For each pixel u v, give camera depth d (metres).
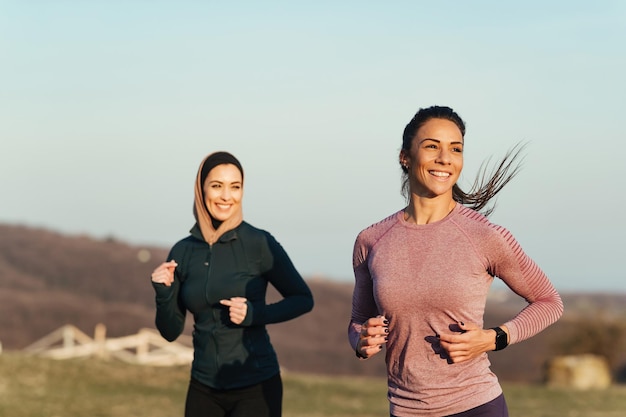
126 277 44.81
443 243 4.83
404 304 4.80
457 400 4.79
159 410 14.88
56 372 16.75
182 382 17.64
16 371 16.39
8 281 42.62
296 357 37.88
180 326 6.96
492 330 4.74
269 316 6.54
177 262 6.82
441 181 4.87
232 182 6.74
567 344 29.33
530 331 4.80
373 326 4.84
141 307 41.25
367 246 5.11
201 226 6.80
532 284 4.91
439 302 4.75
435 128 4.86
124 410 14.62
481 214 4.96
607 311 30.22
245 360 6.57
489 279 4.91
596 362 26.02
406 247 4.89
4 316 36.66
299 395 17.86
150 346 34.59
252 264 6.73
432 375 4.81
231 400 6.60
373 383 19.84
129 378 17.31
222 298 6.62
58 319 37.22
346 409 16.58
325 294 48.06
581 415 16.41
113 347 25.36
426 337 4.81
